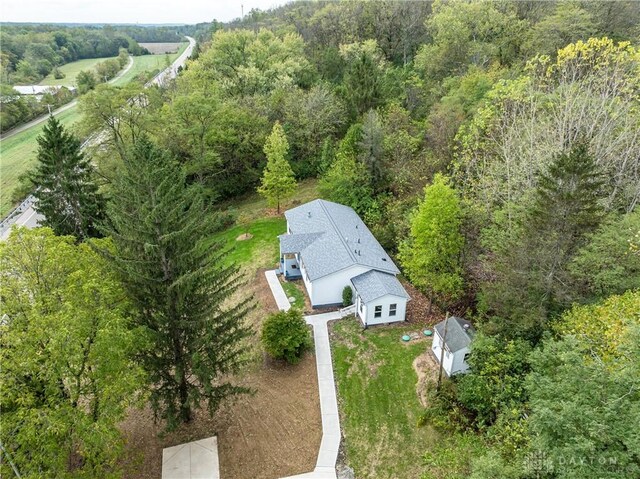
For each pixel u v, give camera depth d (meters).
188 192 27.23
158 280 19.03
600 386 12.96
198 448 21.53
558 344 15.24
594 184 20.22
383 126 41.31
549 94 30.84
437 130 38.38
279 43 71.50
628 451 11.59
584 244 21.91
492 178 29.33
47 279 17.27
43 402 15.77
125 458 20.27
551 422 12.69
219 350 21.66
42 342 15.49
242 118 51.47
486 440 18.86
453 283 27.41
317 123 50.91
